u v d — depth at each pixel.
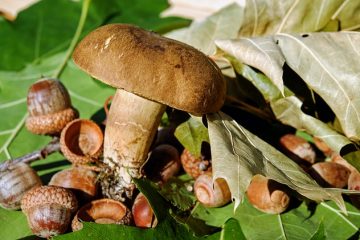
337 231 0.33
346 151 0.34
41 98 0.35
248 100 0.38
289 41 0.36
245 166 0.31
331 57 0.35
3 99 0.42
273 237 0.32
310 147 0.36
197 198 0.34
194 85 0.30
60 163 0.37
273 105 0.36
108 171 0.33
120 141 0.33
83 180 0.33
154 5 0.49
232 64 0.36
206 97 0.31
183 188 0.34
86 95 0.42
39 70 0.44
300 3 0.37
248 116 0.37
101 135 0.34
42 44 0.46
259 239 0.32
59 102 0.36
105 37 0.31
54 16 0.48
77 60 0.31
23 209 0.32
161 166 0.34
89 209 0.32
